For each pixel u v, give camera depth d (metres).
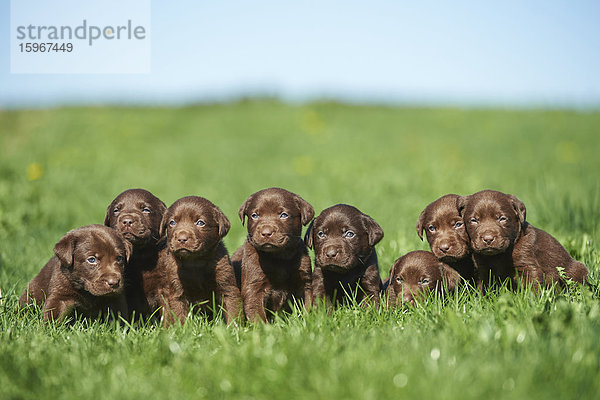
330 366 3.78
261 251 6.09
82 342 4.65
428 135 23.98
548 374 3.52
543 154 18.97
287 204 6.02
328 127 25.84
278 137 23.98
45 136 21.61
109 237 5.72
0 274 7.10
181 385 3.75
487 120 27.39
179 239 5.68
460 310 5.00
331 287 6.05
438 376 3.50
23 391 3.74
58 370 4.00
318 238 5.96
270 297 6.23
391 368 3.68
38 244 8.64
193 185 14.59
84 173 15.14
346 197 12.09
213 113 30.33
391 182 13.38
